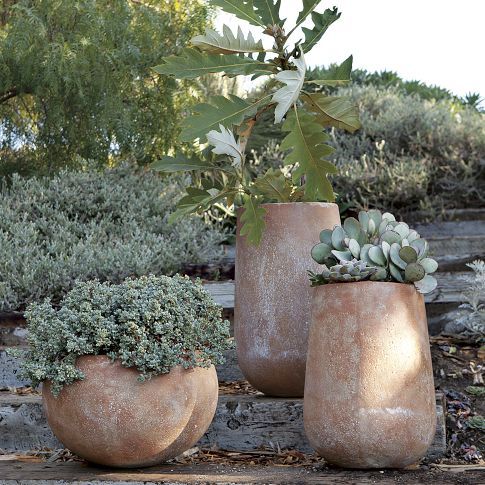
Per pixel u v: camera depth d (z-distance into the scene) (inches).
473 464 135.3
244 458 139.9
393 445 122.8
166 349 123.7
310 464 134.2
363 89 368.8
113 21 266.2
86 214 251.0
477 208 293.9
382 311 125.0
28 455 148.3
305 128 143.9
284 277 150.4
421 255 131.8
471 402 156.5
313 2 148.3
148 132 275.7
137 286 132.6
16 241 225.0
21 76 265.4
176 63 148.7
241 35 149.6
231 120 146.9
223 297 211.8
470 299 186.9
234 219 272.4
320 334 128.0
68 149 276.2
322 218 152.9
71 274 217.0
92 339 125.0
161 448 125.9
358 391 123.2
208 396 130.3
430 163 299.3
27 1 259.0
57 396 125.1
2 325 207.3
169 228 246.5
